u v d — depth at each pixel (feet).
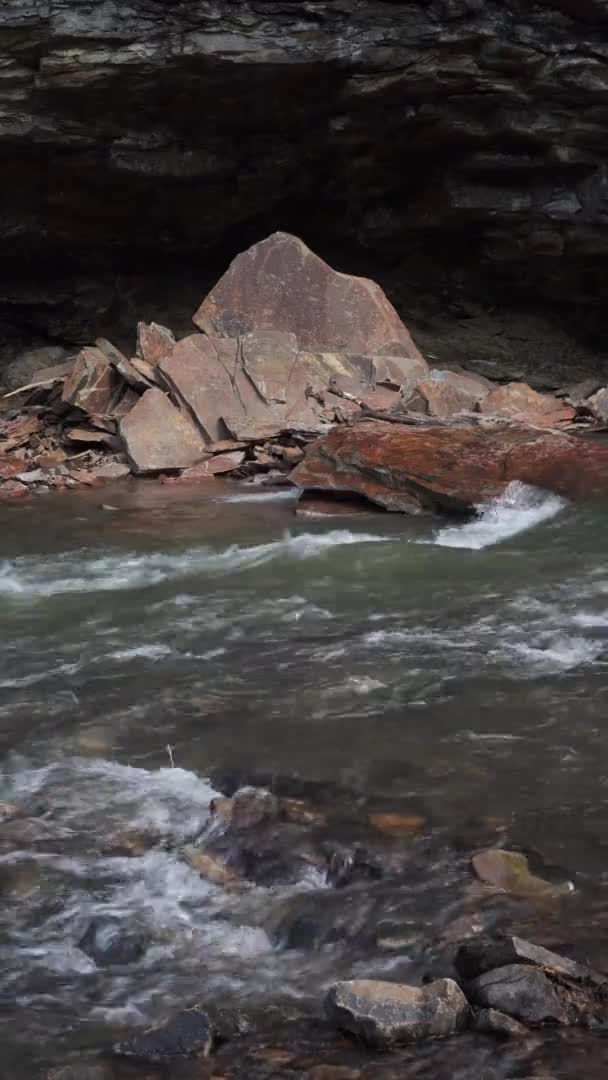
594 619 21.76
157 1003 10.39
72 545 30.07
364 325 49.39
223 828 13.52
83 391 44.14
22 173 55.16
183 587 25.14
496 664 19.24
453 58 49.24
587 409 46.39
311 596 24.11
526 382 56.70
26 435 44.21
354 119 52.34
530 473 33.12
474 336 59.88
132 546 29.81
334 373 46.93
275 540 30.14
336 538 30.01
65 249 59.72
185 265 61.62
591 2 47.62
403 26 48.75
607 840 13.10
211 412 43.24
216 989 10.59
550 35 48.65
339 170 56.18
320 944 11.26
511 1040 9.65
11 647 20.93
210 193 56.85
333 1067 9.36
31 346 61.11
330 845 13.05
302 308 49.39
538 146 52.70
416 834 13.33
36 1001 10.43
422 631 21.30
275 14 48.78
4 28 48.03
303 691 18.16
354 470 34.63
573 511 31.04
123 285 61.52
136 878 12.51
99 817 13.93
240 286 49.55
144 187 55.93
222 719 17.04
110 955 11.11
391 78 49.85
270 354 45.09
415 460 34.19
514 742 15.92
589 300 58.49
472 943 11.05
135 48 48.70
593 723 16.52
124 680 18.92
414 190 56.85
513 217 55.21
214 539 30.42
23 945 11.30
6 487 38.86
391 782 14.73
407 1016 9.77
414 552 27.86
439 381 45.78
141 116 52.31
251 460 41.91
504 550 27.78
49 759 15.69
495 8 48.29
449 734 16.26
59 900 12.06
